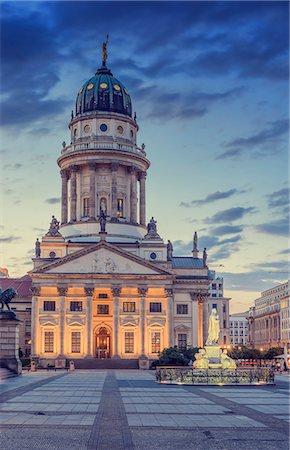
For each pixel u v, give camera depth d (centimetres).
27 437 2569
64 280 11362
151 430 2791
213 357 6438
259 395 4666
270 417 3262
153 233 12581
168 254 12650
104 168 13325
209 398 4394
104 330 11831
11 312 7744
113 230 12812
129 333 11450
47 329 11300
